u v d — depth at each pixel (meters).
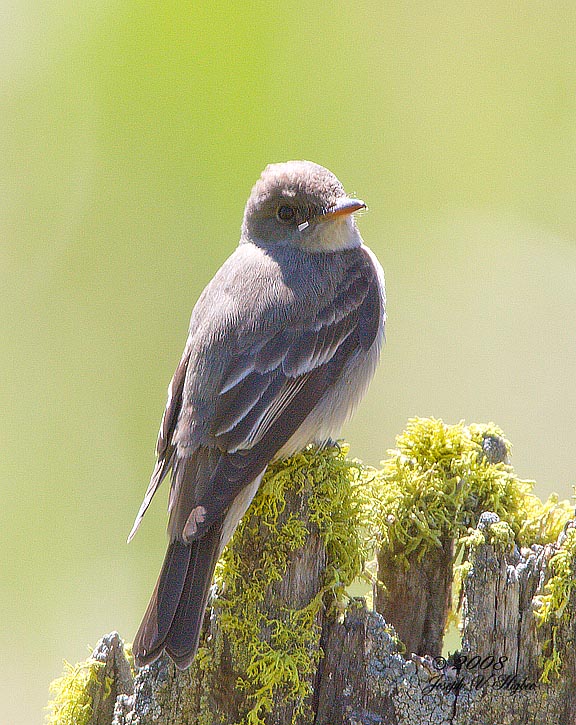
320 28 14.70
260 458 7.74
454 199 15.20
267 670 6.68
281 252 8.95
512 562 6.72
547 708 6.52
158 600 6.98
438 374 15.12
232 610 6.91
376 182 14.96
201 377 8.05
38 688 12.90
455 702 6.54
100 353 14.35
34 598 13.49
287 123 14.62
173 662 6.76
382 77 14.84
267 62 14.55
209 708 6.77
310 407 8.35
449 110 14.97
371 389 15.09
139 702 6.86
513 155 15.16
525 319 15.15
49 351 14.37
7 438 14.03
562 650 6.55
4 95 14.82
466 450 7.66
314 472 7.20
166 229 14.53
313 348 8.42
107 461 14.09
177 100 14.56
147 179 14.61
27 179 14.74
